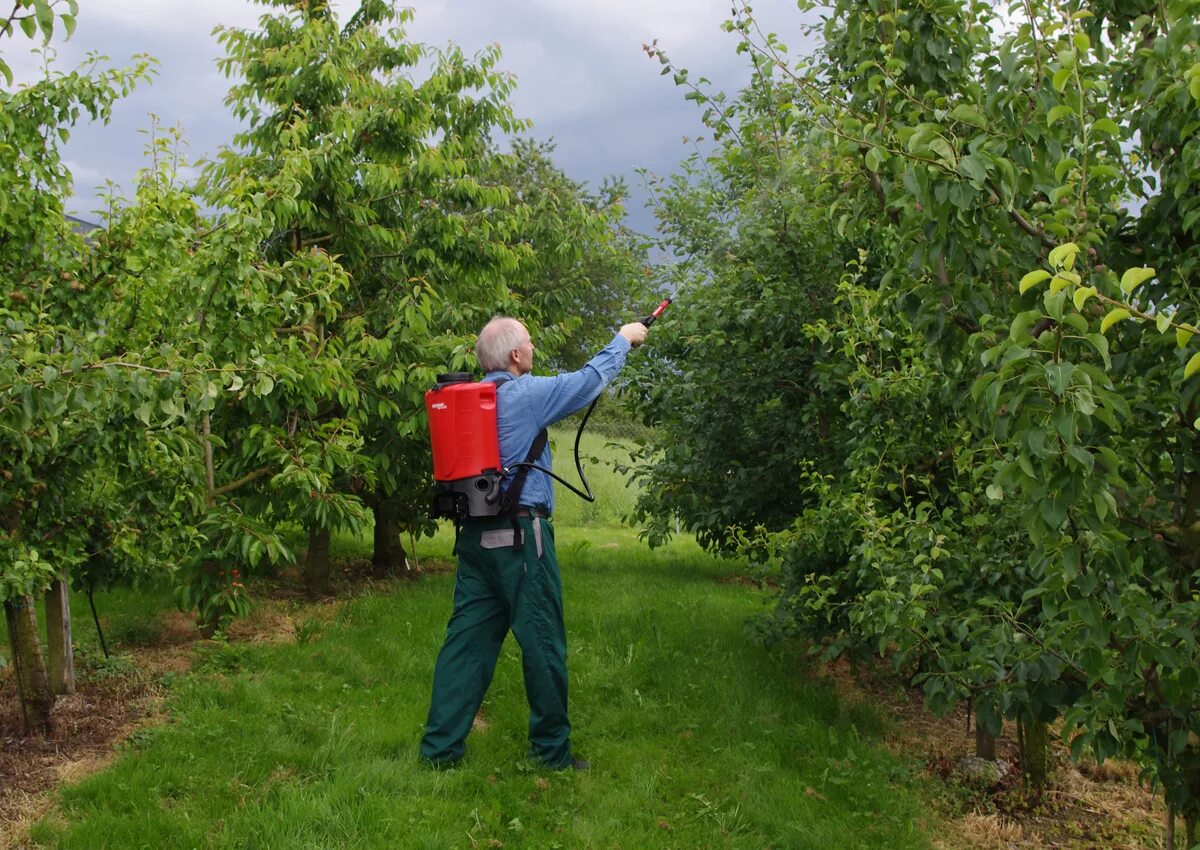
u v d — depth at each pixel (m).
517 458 4.02
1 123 4.03
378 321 6.93
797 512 6.45
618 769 4.27
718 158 6.05
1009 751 5.07
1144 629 2.46
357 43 7.18
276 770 4.02
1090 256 2.65
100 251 4.43
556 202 8.23
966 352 2.71
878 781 4.32
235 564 5.38
